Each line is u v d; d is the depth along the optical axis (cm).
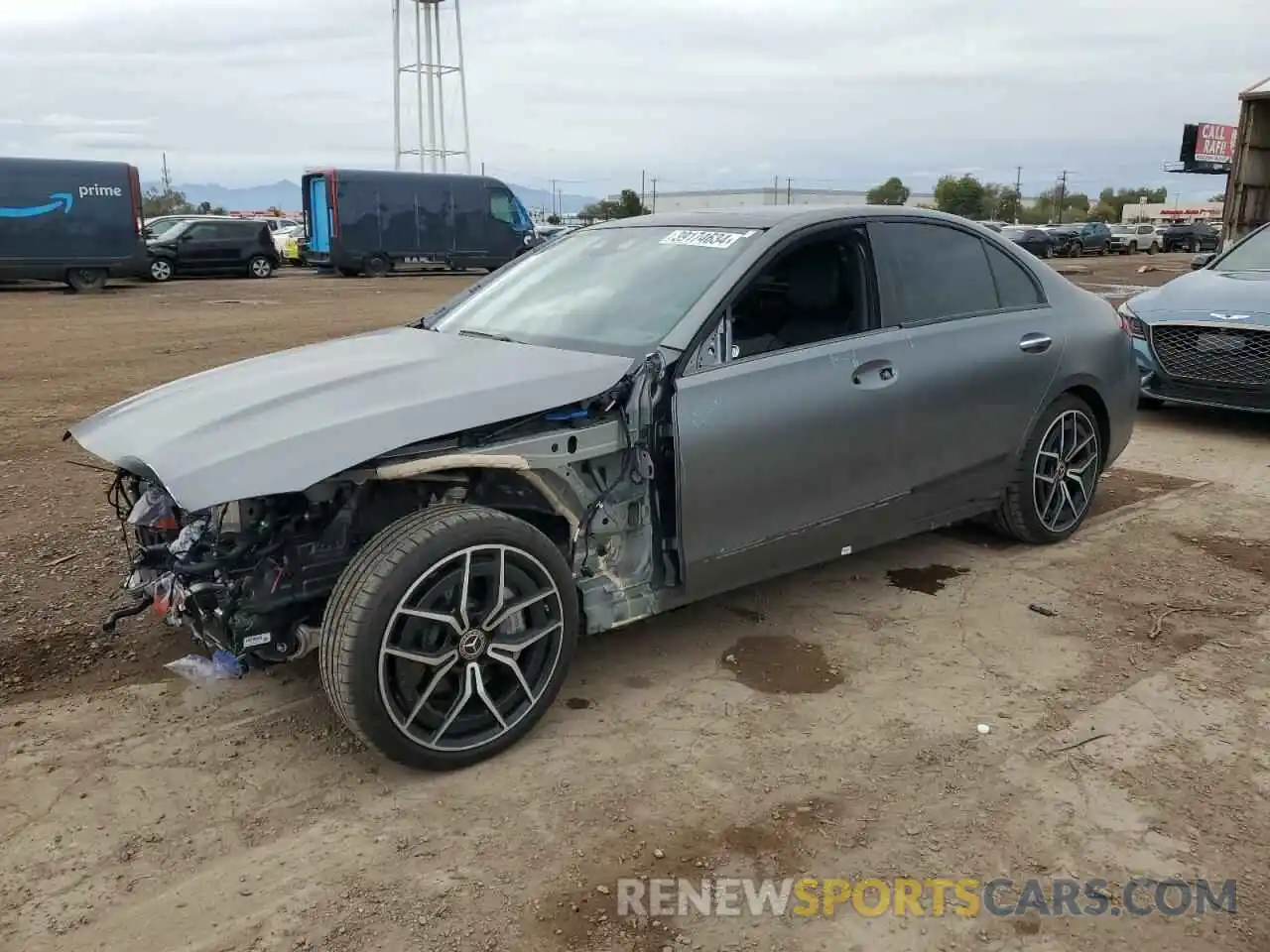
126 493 377
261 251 2694
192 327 1445
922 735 328
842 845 273
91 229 2122
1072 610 427
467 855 269
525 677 318
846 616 421
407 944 237
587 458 323
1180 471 643
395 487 315
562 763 312
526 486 331
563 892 254
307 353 395
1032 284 476
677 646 394
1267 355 680
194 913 246
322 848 271
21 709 341
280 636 303
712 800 293
